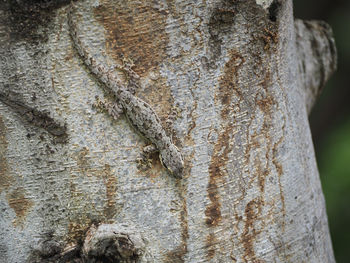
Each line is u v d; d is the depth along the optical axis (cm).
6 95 26
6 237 27
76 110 26
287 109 29
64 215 26
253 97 28
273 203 28
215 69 27
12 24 25
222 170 27
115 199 26
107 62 26
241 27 27
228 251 27
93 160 26
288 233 29
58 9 25
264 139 28
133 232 26
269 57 28
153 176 26
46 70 26
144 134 26
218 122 27
